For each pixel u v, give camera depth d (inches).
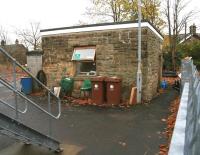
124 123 346.9
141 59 470.9
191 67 332.8
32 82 597.6
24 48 1888.5
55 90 529.7
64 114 400.8
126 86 481.1
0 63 1272.1
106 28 492.7
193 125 62.8
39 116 387.9
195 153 51.3
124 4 1131.9
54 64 558.9
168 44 1291.8
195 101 77.8
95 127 332.2
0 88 678.5
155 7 1194.6
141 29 465.4
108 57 495.2
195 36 1685.5
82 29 517.0
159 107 436.5
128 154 246.2
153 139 283.4
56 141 255.4
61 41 545.6
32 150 260.8
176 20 1261.1
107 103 463.5
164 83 676.1
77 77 526.6
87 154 249.0
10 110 415.2
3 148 265.0
